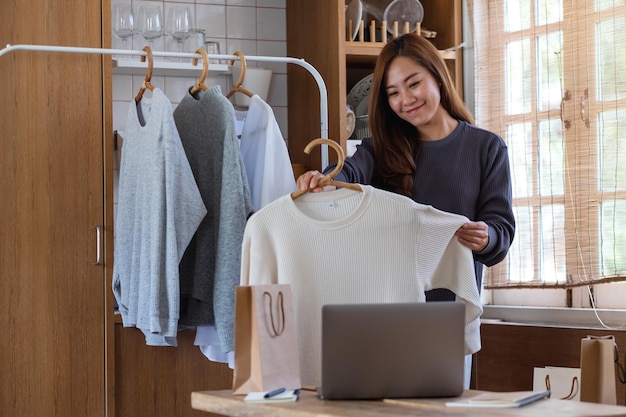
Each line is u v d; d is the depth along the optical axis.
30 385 3.14
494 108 3.60
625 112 3.11
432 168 2.86
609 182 3.15
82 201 3.21
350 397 1.84
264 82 3.82
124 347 3.22
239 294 1.97
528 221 3.43
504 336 3.30
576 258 3.25
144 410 3.22
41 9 3.21
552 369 2.88
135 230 2.94
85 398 3.18
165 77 3.83
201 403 1.93
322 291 2.26
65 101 3.21
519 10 3.50
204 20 3.94
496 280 3.52
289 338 2.00
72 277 3.19
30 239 3.16
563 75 3.32
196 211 2.79
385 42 3.66
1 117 3.15
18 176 3.16
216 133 2.86
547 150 3.37
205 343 3.00
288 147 4.03
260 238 2.29
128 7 3.58
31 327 3.15
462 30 3.82
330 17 3.59
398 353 1.84
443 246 2.33
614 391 2.32
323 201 2.31
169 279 2.73
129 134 3.06
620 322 3.18
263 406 1.77
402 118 2.86
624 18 3.11
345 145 3.53
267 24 4.03
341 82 3.53
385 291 2.26
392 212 2.27
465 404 1.72
